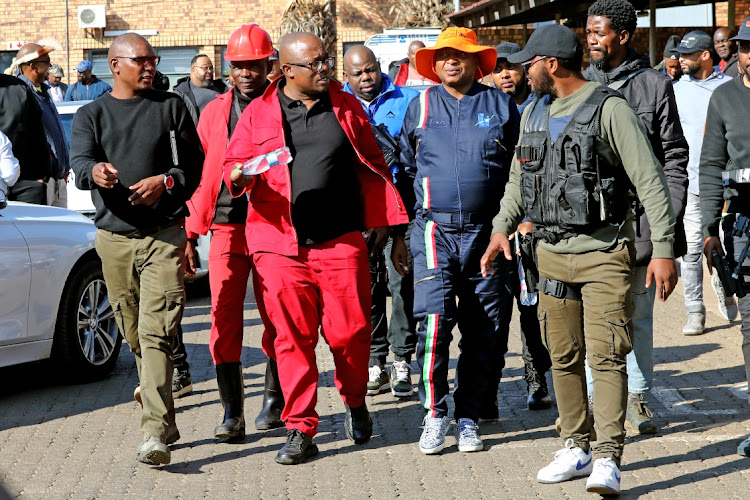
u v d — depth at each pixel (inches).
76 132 213.2
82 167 207.6
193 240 230.1
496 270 219.8
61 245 279.4
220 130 227.1
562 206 187.2
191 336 357.1
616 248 187.0
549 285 193.3
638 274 227.9
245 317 393.4
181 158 216.5
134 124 214.1
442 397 219.8
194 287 455.8
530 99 273.6
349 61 276.2
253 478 203.6
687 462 207.5
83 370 286.7
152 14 1079.6
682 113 343.3
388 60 815.7
